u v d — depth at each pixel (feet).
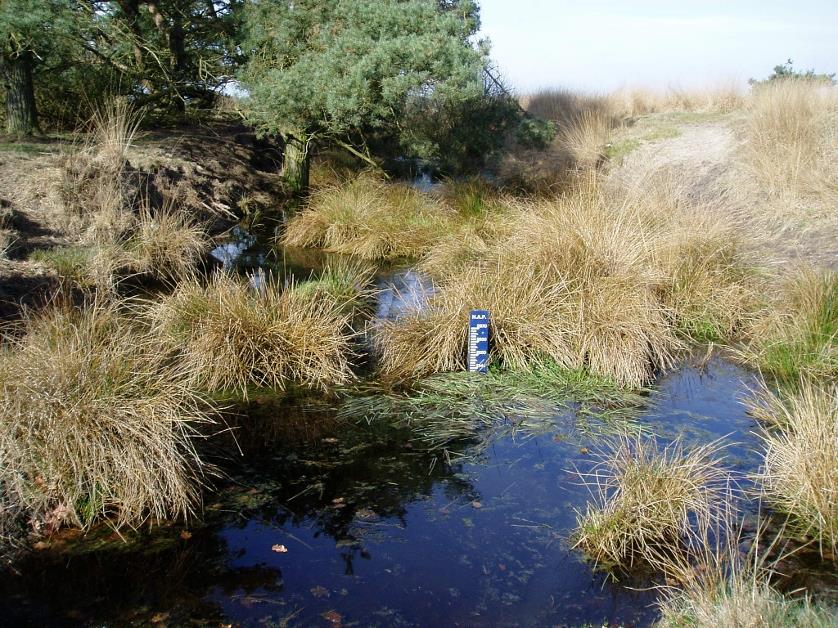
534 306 21.56
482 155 41.98
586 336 20.74
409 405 18.66
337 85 32.42
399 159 46.39
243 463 15.74
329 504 14.24
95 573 12.03
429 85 33.27
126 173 31.32
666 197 31.58
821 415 14.42
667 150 42.86
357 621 11.00
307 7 35.73
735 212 31.78
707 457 15.78
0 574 11.95
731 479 14.40
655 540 12.85
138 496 13.52
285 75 33.50
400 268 32.09
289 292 22.41
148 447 13.87
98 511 13.42
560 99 57.06
